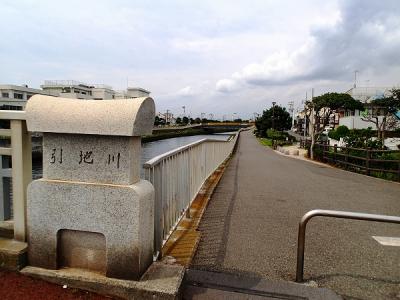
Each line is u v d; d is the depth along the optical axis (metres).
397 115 33.25
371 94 46.25
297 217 5.94
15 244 2.94
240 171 13.52
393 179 12.40
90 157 2.71
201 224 5.27
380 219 3.07
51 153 2.78
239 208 6.48
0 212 3.20
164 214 3.73
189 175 5.51
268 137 59.16
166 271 2.86
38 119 2.66
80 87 70.62
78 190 2.70
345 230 5.21
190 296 2.92
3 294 2.53
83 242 2.79
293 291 3.08
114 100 2.68
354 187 10.17
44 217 2.79
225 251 4.14
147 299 2.60
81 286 2.69
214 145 11.80
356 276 3.57
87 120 2.57
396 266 3.87
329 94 26.42
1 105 40.94
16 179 2.98
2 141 3.13
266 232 4.96
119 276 2.69
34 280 2.75
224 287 3.10
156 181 3.38
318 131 27.38
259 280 3.27
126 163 2.65
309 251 4.25
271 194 8.22
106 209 2.66
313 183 10.68
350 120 38.28
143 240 2.75
